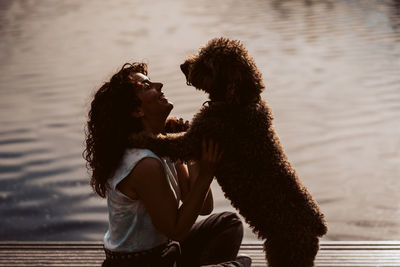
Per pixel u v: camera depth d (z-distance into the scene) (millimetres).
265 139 2154
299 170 8336
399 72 14484
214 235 2387
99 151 2084
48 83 13898
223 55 2133
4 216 6875
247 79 2135
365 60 16141
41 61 16828
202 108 2258
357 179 7918
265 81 14117
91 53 18031
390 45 18047
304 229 2102
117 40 20656
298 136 9844
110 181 2074
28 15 28891
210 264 2357
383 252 3246
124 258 2117
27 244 3387
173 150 2172
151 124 2236
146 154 2035
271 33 21422
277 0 32969
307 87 13375
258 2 32281
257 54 17594
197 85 2221
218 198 7336
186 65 2332
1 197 7367
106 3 34844
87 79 14211
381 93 12602
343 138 9703
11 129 10266
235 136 2143
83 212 6922
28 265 3141
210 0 34750
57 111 11312
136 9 31281
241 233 2434
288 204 2119
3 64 16484
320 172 8227
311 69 15297
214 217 2438
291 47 18562
